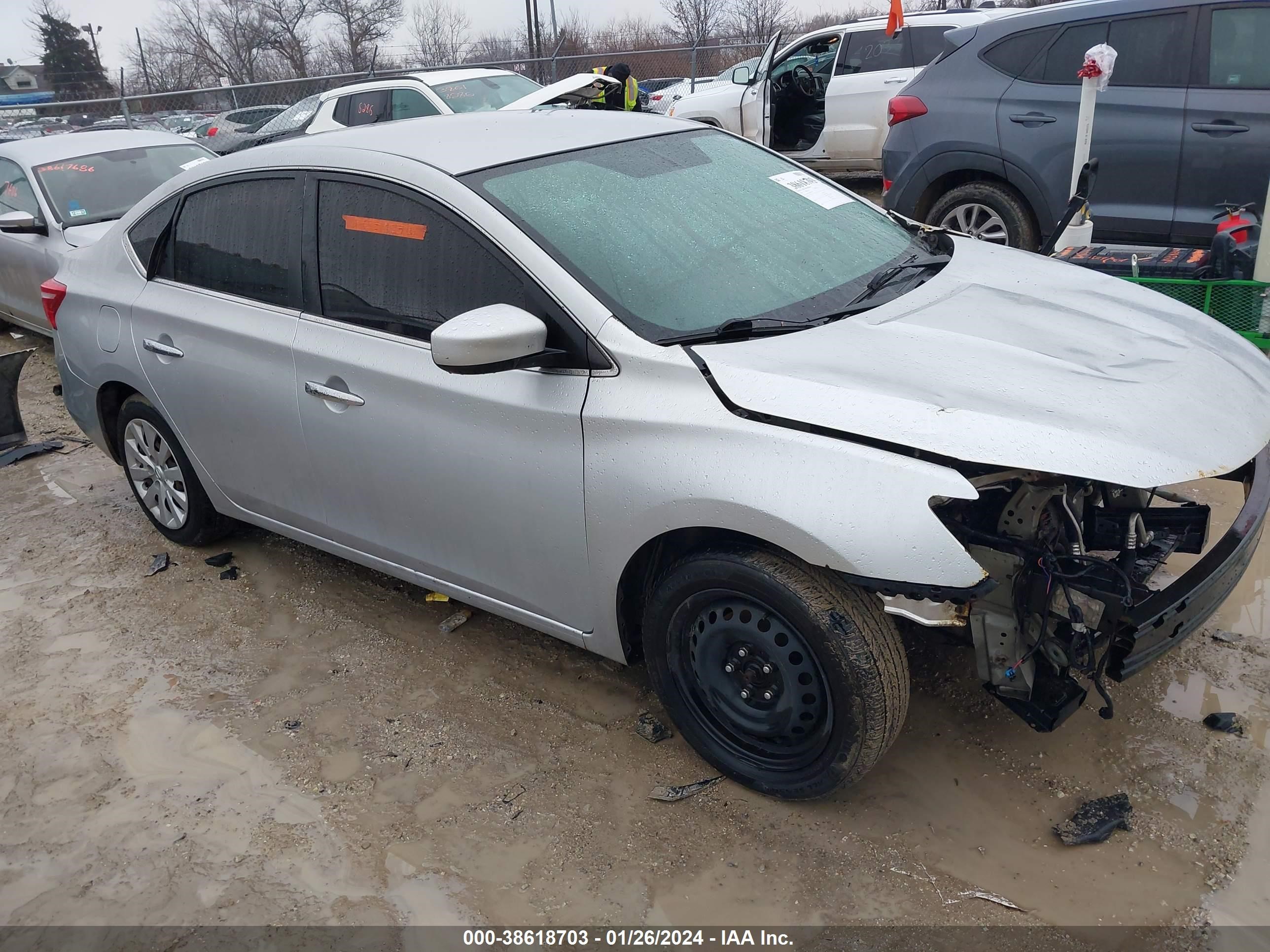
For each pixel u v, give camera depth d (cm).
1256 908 232
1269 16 561
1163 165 597
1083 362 265
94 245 446
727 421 250
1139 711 298
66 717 340
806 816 271
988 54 662
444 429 301
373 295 320
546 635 362
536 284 279
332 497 351
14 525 496
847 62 1075
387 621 385
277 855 273
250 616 396
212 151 822
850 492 231
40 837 288
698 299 286
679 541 280
